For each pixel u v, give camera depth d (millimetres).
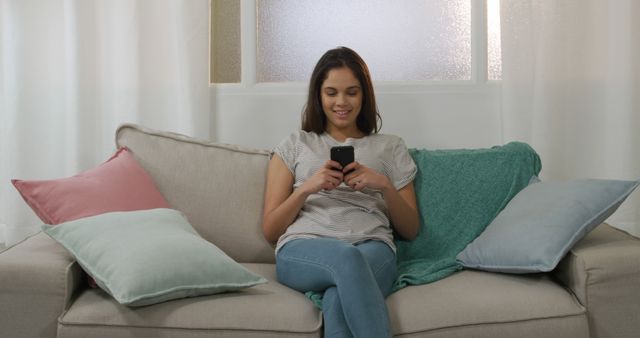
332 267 1557
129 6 2438
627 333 1603
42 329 1533
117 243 1578
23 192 1727
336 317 1495
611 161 2422
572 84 2434
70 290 1561
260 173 2105
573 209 1729
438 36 2566
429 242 2041
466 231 2043
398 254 2045
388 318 1473
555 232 1691
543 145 2426
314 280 1622
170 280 1515
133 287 1469
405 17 2566
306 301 1619
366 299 1458
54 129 2529
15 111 2488
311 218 1925
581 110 2441
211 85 2564
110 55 2482
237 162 2105
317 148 2061
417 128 2551
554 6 2402
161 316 1503
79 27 2422
